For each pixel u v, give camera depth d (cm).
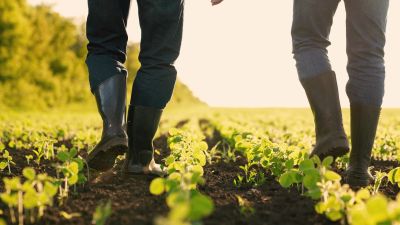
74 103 3656
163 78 282
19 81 2838
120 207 235
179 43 288
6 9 2647
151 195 262
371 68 282
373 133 289
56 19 3700
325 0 284
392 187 306
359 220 161
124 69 285
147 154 292
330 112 279
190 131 675
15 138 674
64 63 3631
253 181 326
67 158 259
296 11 291
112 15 283
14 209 227
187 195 171
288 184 260
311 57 286
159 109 285
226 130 650
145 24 281
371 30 281
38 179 210
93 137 590
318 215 226
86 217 220
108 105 270
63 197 250
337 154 282
